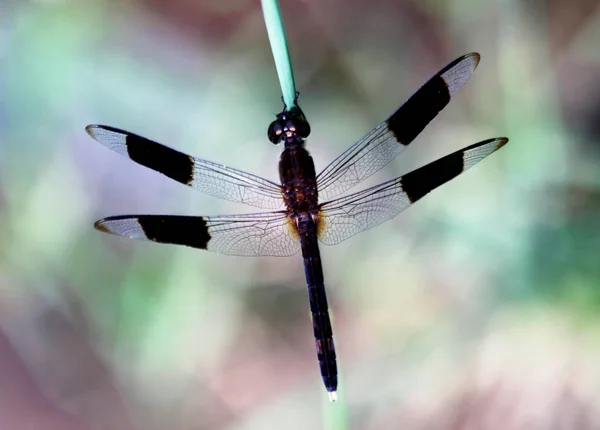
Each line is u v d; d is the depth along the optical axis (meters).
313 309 0.75
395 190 0.75
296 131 0.75
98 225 0.74
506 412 0.77
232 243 0.75
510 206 0.77
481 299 0.77
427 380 0.77
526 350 0.77
